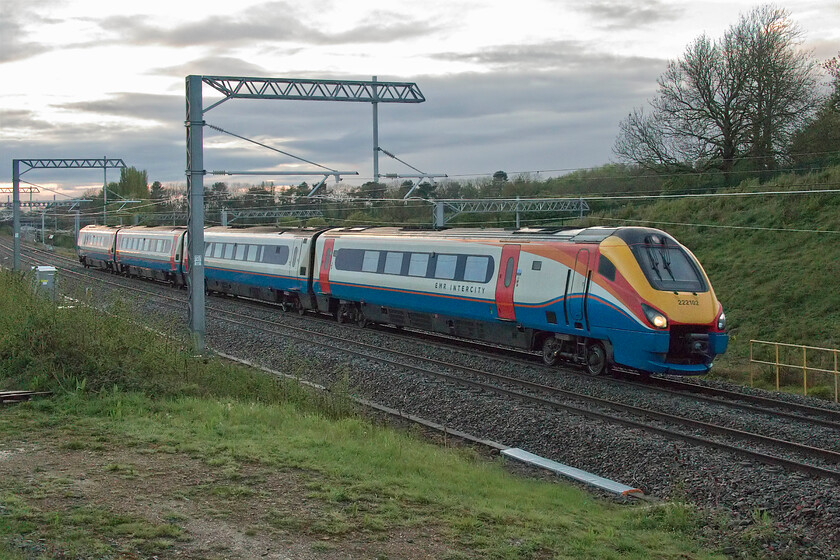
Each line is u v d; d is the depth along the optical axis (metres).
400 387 16.94
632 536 8.56
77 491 8.07
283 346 21.88
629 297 17.02
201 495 8.25
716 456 11.56
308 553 6.92
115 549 6.59
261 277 33.34
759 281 34.06
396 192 53.09
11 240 127.19
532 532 8.10
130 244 49.25
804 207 39.50
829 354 26.22
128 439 10.37
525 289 19.75
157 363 14.52
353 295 27.19
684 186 50.50
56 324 14.57
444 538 7.61
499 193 60.19
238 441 10.61
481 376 18.08
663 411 14.72
